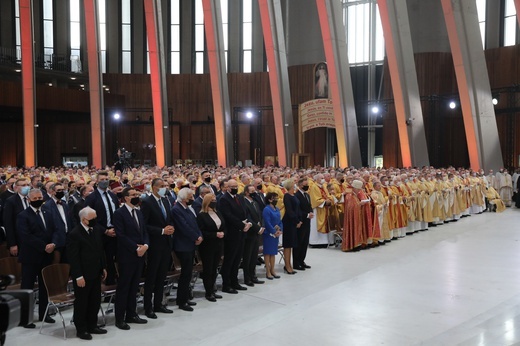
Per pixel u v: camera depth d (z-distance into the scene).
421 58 32.50
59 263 7.51
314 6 36.41
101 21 39.16
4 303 2.72
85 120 36.72
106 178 8.49
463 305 7.72
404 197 14.41
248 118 38.28
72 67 36.69
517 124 28.56
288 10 37.44
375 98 36.09
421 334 6.49
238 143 38.25
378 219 12.91
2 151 35.66
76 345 6.34
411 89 26.28
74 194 10.23
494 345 5.68
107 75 38.50
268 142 38.09
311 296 8.38
